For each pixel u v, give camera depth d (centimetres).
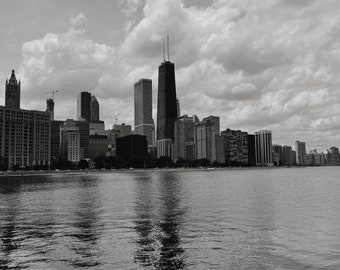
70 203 7725
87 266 3020
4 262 3144
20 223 5041
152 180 19512
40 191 11675
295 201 7825
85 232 4338
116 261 3147
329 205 7038
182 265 3034
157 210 6372
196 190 11400
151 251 3450
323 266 2997
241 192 10456
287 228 4538
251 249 3506
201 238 3975
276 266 3002
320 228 4534
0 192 11325
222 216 5578
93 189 12394
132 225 4800
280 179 19800
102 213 6025
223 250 3475
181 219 5291
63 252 3434
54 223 5019
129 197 9069
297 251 3431
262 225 4759
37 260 3194
